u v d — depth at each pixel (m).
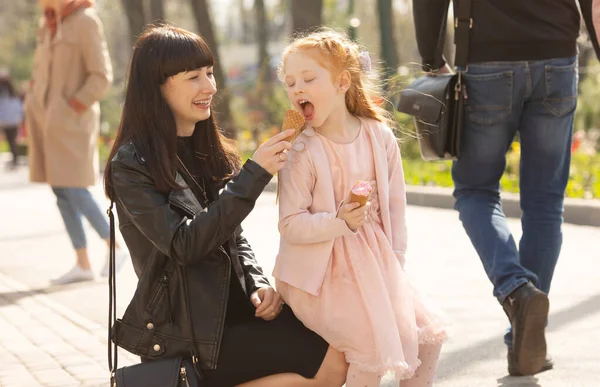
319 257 3.35
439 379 4.54
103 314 6.40
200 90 3.46
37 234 10.91
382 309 3.30
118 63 44.78
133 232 3.42
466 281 6.95
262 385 3.42
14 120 23.66
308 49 3.40
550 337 5.23
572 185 10.82
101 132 28.39
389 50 18.64
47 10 7.50
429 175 13.16
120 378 3.27
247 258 3.71
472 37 4.49
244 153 19.25
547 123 4.51
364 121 3.55
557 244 4.55
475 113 4.52
